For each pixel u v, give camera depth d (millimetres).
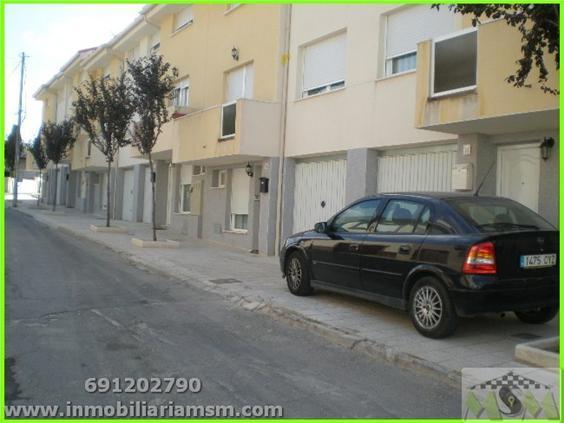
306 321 6996
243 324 7137
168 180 22625
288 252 8750
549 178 8172
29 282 9492
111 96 18922
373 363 5637
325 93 12703
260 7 15141
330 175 12945
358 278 7164
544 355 5215
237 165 16234
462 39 8211
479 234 5844
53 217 26906
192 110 18328
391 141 10836
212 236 17234
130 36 25125
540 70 5859
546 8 5246
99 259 12922
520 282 5805
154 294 8977
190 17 19797
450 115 8234
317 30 13117
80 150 32219
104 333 6473
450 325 5969
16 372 5098
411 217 6695
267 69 14688
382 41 11344
